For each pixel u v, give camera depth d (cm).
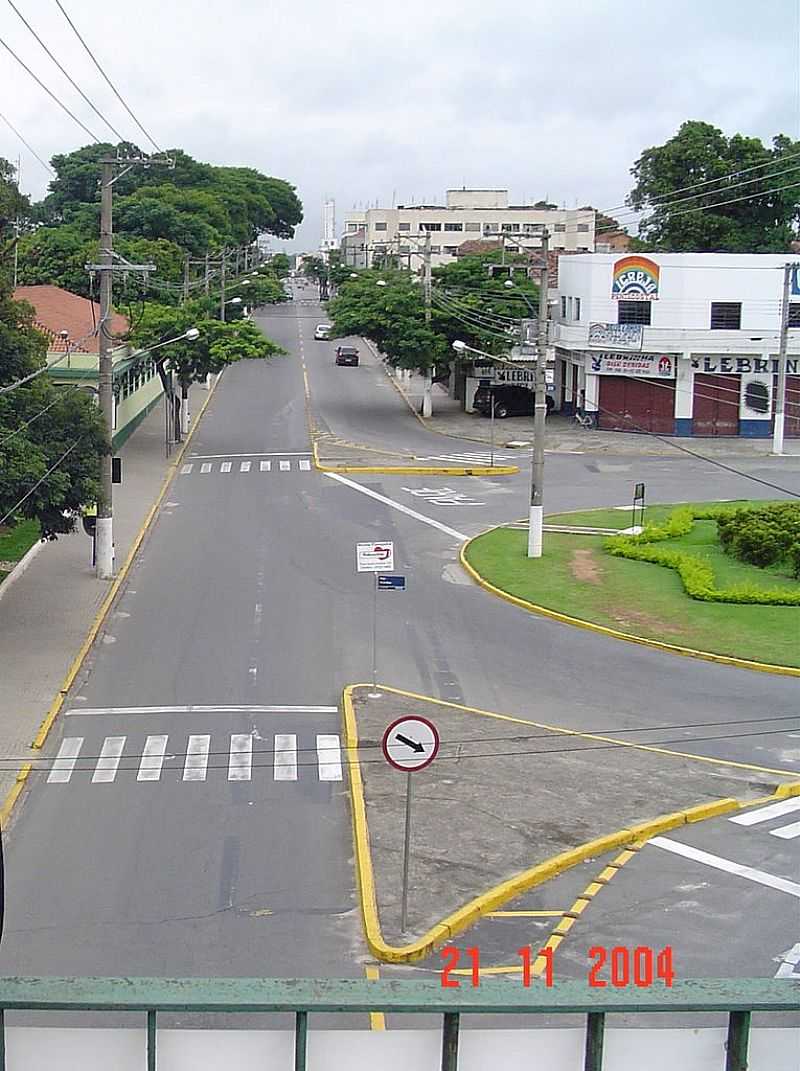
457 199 15088
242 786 2044
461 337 6362
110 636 2888
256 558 3656
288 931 1542
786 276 5462
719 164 8094
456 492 4722
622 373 6147
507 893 1625
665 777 2086
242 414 6650
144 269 3244
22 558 3488
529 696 2542
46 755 2177
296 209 13375
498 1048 354
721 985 340
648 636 2944
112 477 3334
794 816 1941
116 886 1670
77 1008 332
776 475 5103
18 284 6988
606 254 6128
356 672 2667
